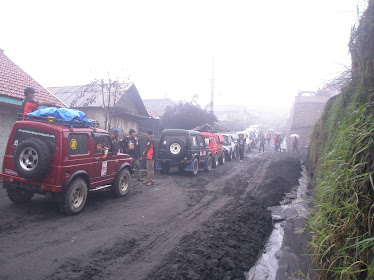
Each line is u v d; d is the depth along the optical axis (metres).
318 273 3.28
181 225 5.41
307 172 13.27
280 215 6.58
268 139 37.19
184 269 3.57
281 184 10.01
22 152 5.23
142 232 4.93
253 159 19.80
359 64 5.96
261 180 11.19
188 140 11.43
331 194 3.42
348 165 3.17
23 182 5.48
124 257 3.91
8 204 6.02
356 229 2.67
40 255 3.80
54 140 5.38
